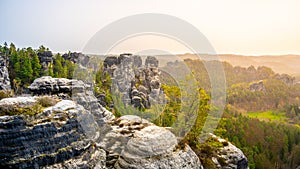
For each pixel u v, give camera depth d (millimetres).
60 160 9039
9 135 8289
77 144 9656
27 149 8445
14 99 9594
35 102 9828
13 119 8555
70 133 9570
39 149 8648
